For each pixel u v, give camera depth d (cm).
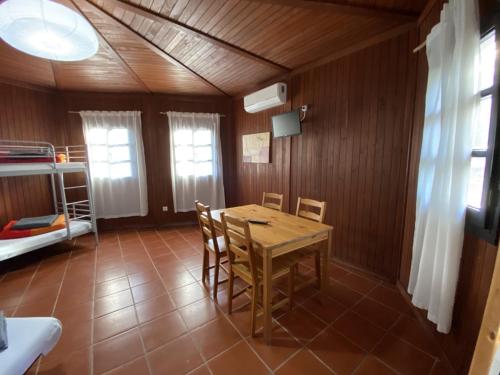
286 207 341
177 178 426
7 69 291
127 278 251
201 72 321
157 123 416
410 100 203
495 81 105
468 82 113
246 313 196
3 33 143
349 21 200
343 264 275
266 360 152
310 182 304
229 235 182
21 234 284
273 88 316
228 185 465
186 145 423
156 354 157
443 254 131
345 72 252
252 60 280
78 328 179
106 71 310
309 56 271
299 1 175
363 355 156
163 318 190
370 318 190
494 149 105
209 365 149
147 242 355
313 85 286
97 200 397
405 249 216
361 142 244
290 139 324
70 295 221
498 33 105
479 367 86
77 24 147
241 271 182
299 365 149
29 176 348
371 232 246
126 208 416
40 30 143
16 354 118
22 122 336
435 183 138
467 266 127
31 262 288
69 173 385
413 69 199
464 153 116
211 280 246
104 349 160
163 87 378
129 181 412
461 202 118
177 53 265
